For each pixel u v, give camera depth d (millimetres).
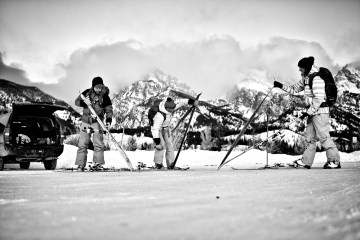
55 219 1984
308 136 8070
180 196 2938
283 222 1774
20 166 11797
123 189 3617
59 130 10406
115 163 13188
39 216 2090
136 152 17094
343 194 2986
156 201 2656
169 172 6934
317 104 7750
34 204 2613
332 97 7770
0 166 9898
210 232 1590
